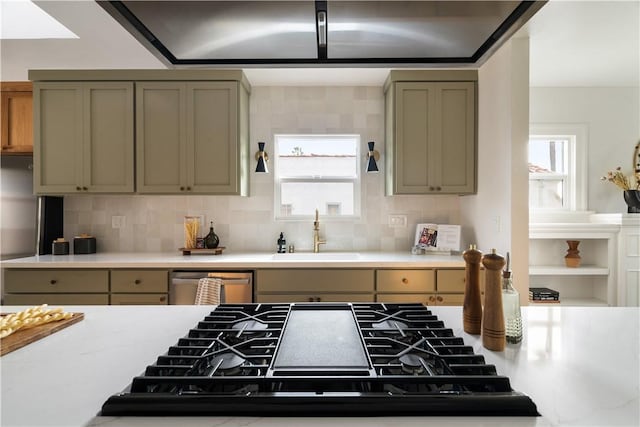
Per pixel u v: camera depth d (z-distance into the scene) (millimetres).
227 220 3314
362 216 3342
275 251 3318
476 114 2926
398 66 1337
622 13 2141
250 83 3256
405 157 2941
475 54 1284
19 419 643
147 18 1007
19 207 2873
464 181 2936
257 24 1050
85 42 2746
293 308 1382
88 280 2605
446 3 937
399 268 2629
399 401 676
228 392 729
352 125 3330
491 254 1003
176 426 633
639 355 950
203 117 2867
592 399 715
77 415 659
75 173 2857
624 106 3389
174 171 2875
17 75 2939
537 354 955
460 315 1336
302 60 1327
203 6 936
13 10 2686
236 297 2588
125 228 3271
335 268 2623
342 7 949
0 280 2822
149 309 1440
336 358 857
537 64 2889
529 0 913
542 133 3381
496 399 674
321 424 646
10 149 2914
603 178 3232
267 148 3320
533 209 3402
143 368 866
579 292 3367
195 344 972
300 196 3436
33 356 942
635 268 2963
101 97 2846
